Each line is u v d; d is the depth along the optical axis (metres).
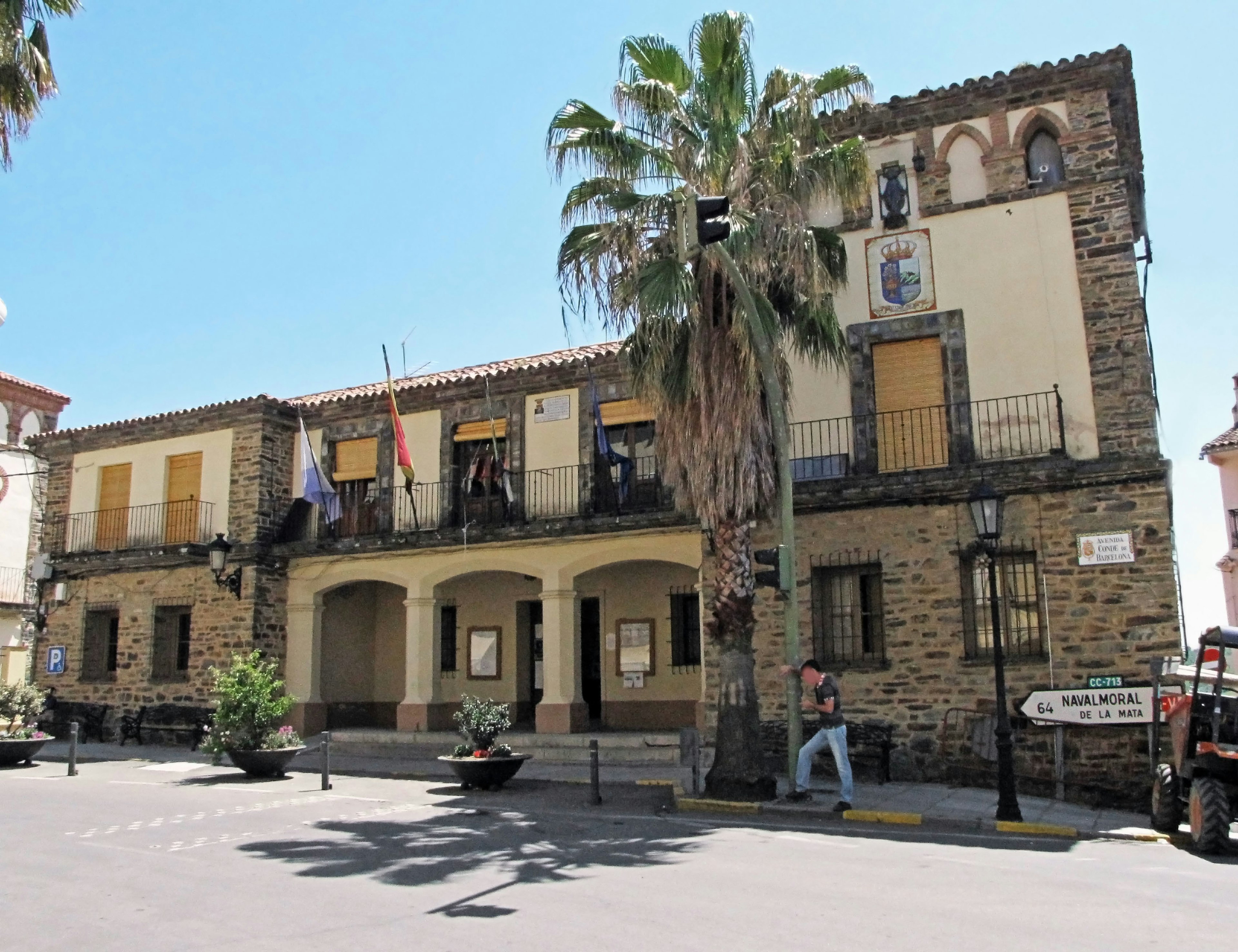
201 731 20.25
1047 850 9.75
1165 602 13.38
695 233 10.28
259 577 20.89
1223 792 9.71
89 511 23.33
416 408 20.92
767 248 11.99
